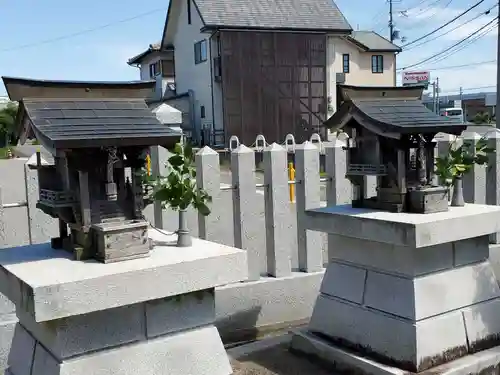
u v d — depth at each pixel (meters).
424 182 4.39
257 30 25.48
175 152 3.60
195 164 5.39
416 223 3.84
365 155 4.50
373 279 4.34
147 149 3.46
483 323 4.42
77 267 3.13
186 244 3.63
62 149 2.98
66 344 3.00
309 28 26.22
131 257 3.27
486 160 4.79
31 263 3.25
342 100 4.47
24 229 5.38
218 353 3.51
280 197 5.64
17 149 5.05
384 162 4.36
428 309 4.07
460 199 4.62
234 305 5.39
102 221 3.33
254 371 4.52
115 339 3.14
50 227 5.11
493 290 4.54
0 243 4.90
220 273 3.39
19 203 4.97
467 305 4.34
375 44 31.38
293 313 5.73
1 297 4.53
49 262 3.26
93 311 2.97
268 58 25.95
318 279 5.86
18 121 3.51
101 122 3.26
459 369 4.05
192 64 28.48
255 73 25.83
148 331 3.26
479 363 4.18
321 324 4.80
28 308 2.86
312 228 4.75
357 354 4.38
